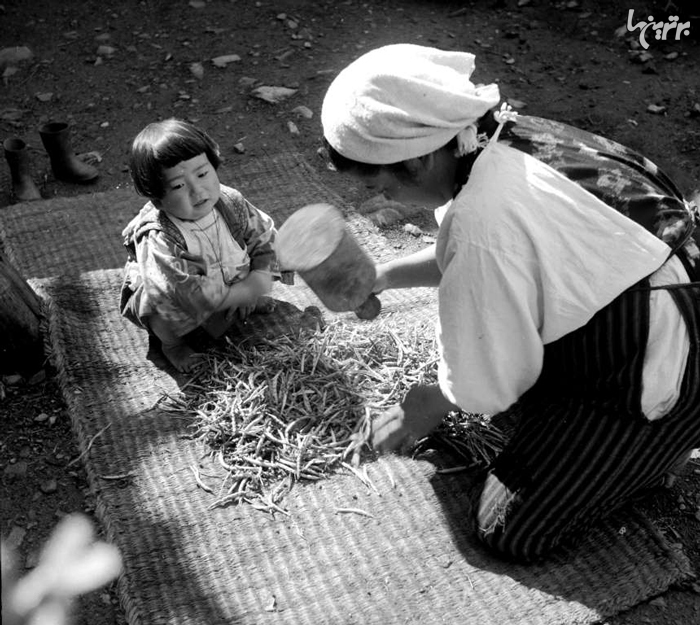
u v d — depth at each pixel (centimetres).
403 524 217
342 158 170
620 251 167
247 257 266
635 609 201
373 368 262
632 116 423
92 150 398
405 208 349
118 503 221
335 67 456
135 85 444
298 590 200
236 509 220
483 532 205
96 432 243
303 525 216
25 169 356
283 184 361
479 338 174
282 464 230
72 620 197
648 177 179
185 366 263
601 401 188
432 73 161
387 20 504
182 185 233
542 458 196
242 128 409
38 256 317
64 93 439
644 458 191
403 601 198
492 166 167
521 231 164
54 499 229
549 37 491
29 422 253
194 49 471
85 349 273
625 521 216
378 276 233
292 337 273
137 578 201
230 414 242
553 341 182
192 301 253
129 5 511
